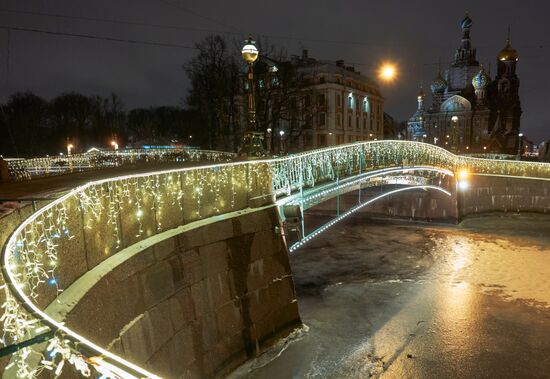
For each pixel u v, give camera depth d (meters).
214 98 38.94
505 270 20.17
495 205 35.78
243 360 9.58
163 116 81.44
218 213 9.65
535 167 35.56
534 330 13.28
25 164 21.80
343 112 65.56
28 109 61.69
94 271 5.51
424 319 14.15
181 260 7.88
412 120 107.25
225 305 9.16
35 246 4.18
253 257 10.28
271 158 12.26
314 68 63.78
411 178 27.34
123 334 5.84
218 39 37.59
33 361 3.58
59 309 4.35
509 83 104.81
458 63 108.31
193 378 7.91
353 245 25.73
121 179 6.44
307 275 19.66
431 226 31.77
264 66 37.91
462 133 99.94
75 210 5.23
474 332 13.12
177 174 8.30
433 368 10.88
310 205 15.26
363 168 19.89
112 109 72.19
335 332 12.88
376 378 10.34
